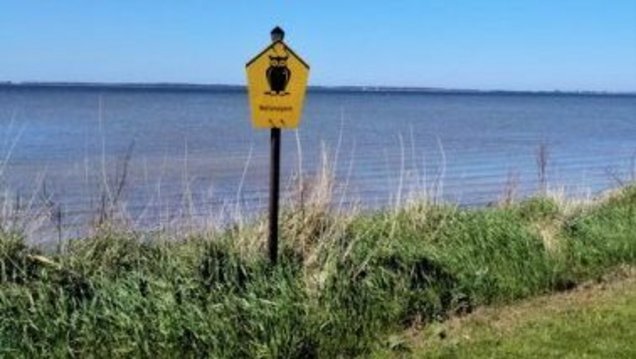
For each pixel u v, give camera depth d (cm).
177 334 634
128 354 622
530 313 789
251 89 684
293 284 711
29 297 636
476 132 5462
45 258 686
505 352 684
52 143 3881
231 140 4341
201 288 688
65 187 1833
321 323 684
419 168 2708
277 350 652
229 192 1969
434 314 772
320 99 19862
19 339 607
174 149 3647
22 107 9481
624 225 1035
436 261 823
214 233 771
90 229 752
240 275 719
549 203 1109
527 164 2991
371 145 3956
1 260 671
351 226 863
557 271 879
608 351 686
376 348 691
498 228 912
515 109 12938
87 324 627
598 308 796
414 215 955
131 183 2044
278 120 694
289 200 876
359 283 748
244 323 664
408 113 9812
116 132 4947
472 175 2508
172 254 730
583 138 4859
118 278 681
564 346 698
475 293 815
